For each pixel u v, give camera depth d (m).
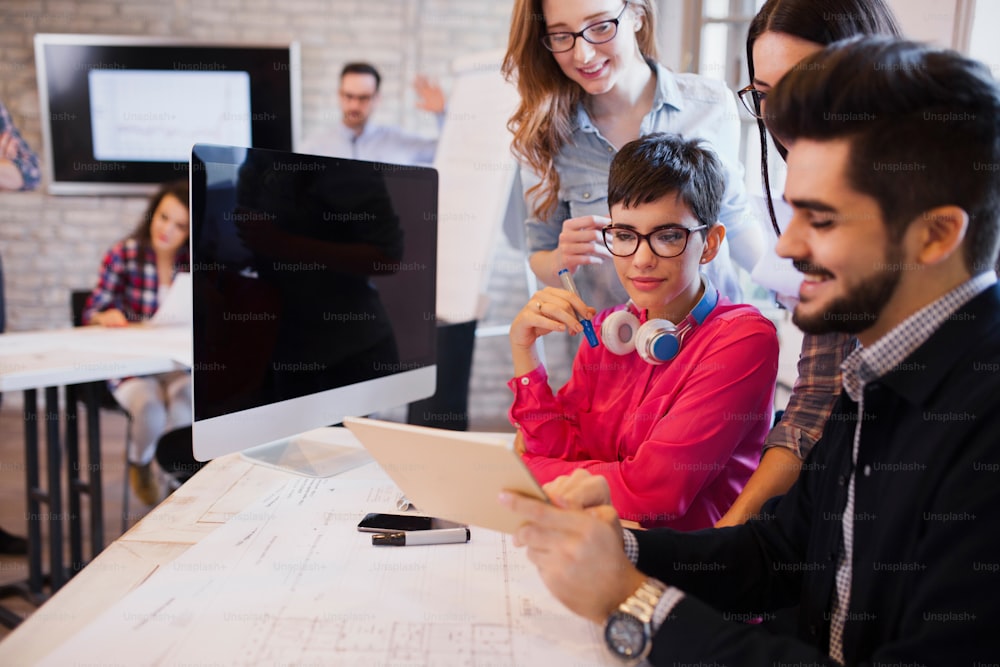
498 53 3.00
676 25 2.76
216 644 0.69
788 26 1.02
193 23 3.93
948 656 0.57
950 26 1.50
